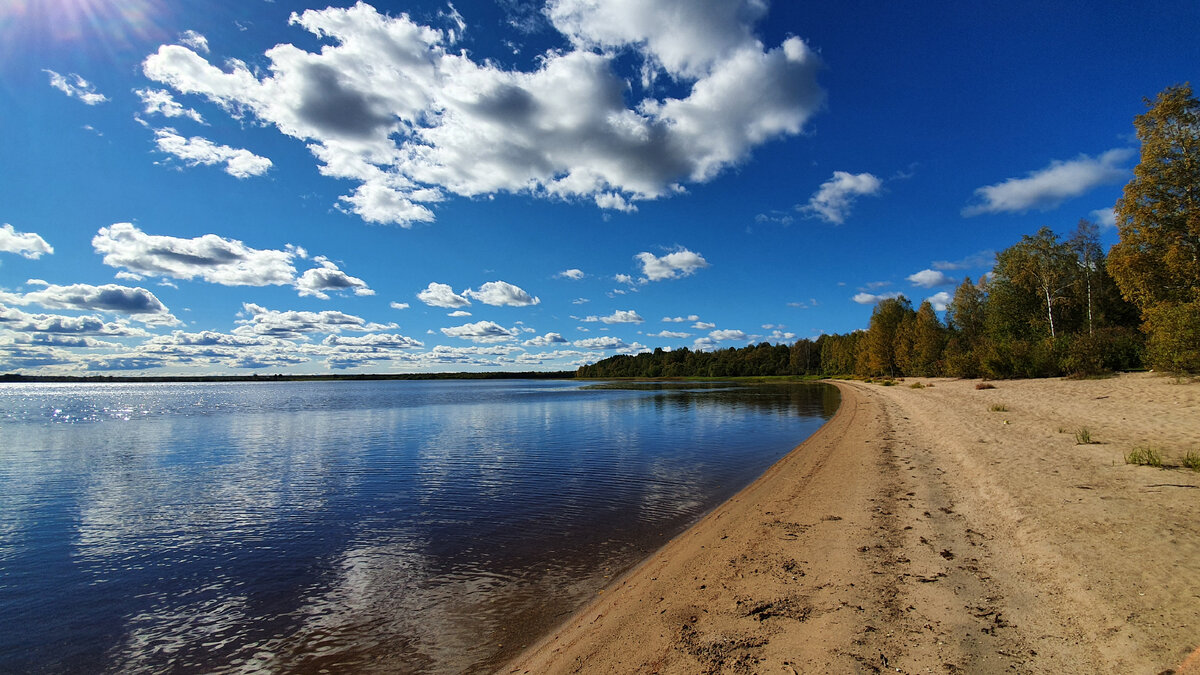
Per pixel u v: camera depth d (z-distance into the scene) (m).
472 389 131.12
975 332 62.03
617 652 5.46
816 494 11.83
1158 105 26.19
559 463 18.97
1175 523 7.29
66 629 7.09
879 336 81.00
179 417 45.41
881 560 7.31
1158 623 4.82
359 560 9.41
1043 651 4.69
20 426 37.62
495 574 8.55
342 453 22.55
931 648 4.89
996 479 10.86
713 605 6.39
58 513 12.99
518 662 5.69
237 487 15.75
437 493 14.52
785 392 68.81
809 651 5.05
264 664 6.12
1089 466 11.17
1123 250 28.06
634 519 11.52
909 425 22.55
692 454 20.34
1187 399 19.80
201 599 7.95
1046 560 6.59
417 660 5.98
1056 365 40.12
